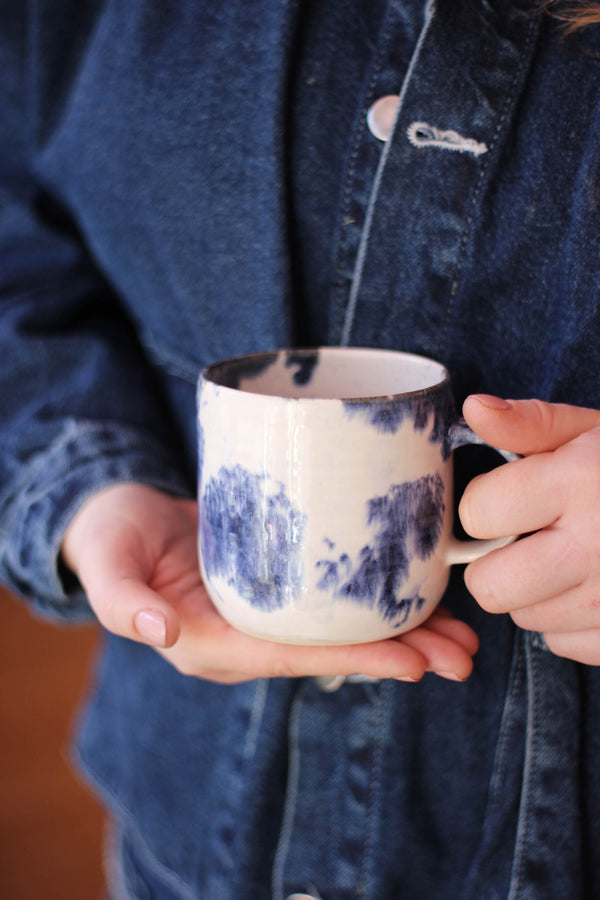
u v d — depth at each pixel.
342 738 0.46
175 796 0.51
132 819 0.54
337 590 0.37
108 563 0.40
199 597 0.42
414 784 0.46
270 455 0.36
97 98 0.46
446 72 0.39
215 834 0.49
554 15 0.38
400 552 0.38
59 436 0.48
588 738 0.43
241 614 0.39
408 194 0.41
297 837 0.47
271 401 0.36
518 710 0.43
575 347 0.39
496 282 0.41
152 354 0.52
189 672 0.41
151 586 0.42
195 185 0.44
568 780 0.43
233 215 0.43
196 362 0.49
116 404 0.49
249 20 0.41
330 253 0.43
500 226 0.40
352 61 0.40
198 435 0.39
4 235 0.52
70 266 0.53
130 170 0.45
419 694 0.45
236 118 0.42
